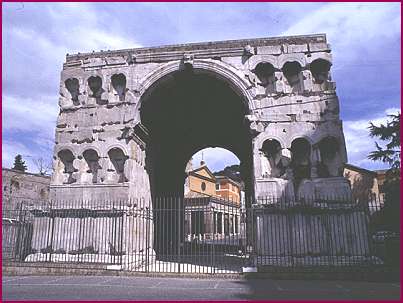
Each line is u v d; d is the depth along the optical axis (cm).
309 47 1980
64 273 1712
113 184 1942
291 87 1983
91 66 2139
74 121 2086
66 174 2045
